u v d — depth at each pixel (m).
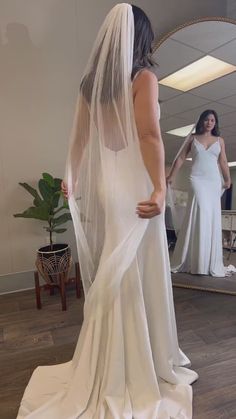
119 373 0.97
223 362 1.28
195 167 1.92
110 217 0.91
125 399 0.98
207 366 1.25
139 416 0.95
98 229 0.97
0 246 1.95
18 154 1.89
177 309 1.75
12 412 1.04
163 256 1.01
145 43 0.88
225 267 2.03
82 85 0.93
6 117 1.81
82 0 1.83
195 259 2.03
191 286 2.02
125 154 0.86
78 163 0.99
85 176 0.97
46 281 1.83
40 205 1.69
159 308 1.04
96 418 0.94
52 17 1.79
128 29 0.80
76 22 1.85
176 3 2.03
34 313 1.74
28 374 1.23
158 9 1.98
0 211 1.91
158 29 2.00
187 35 1.86
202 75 1.90
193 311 1.72
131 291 0.97
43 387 1.10
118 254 0.91
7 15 1.69
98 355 0.99
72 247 2.13
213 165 1.93
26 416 0.95
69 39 1.86
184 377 1.15
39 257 1.78
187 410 1.00
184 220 1.96
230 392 1.11
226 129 1.93
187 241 2.00
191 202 1.94
